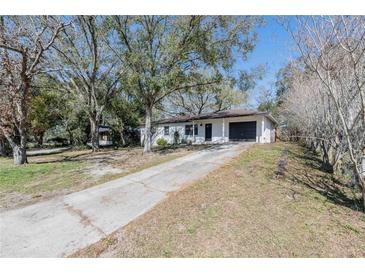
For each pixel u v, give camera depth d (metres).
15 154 10.01
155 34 10.80
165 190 5.34
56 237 3.33
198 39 10.17
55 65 12.68
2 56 9.20
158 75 10.17
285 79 17.72
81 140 23.73
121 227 3.56
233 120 17.44
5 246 3.12
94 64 14.92
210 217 3.65
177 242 3.03
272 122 19.98
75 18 10.95
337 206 4.15
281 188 5.03
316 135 10.15
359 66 4.39
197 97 24.92
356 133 4.96
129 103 21.61
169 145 18.70
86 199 4.94
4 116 9.90
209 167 7.49
